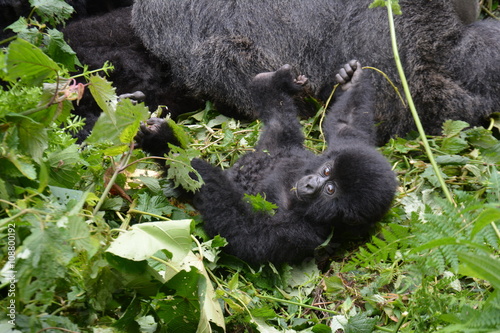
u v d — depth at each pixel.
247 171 5.15
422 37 5.87
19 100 3.41
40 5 4.69
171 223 3.57
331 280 4.31
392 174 4.75
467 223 3.15
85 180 4.32
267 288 4.39
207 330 3.45
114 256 3.27
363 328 3.85
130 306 3.27
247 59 6.13
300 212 4.74
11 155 3.21
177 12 6.32
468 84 5.80
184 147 4.54
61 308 3.13
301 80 5.71
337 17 6.34
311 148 5.75
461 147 5.43
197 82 6.22
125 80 6.20
